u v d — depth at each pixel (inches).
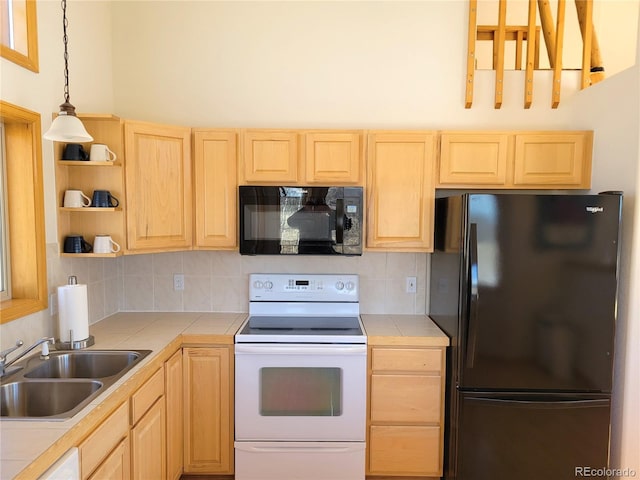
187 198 86.7
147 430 64.7
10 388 56.4
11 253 68.0
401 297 99.9
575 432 74.6
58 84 75.0
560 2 92.4
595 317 73.1
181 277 100.2
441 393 81.4
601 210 72.0
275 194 84.3
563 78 95.0
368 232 87.8
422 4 95.5
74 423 45.2
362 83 96.6
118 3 95.3
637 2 114.7
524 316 73.3
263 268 100.1
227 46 96.3
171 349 75.4
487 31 101.3
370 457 82.1
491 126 96.7
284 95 96.8
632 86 75.8
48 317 71.9
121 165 77.2
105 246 75.7
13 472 36.2
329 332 83.2
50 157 72.6
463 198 73.6
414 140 86.4
